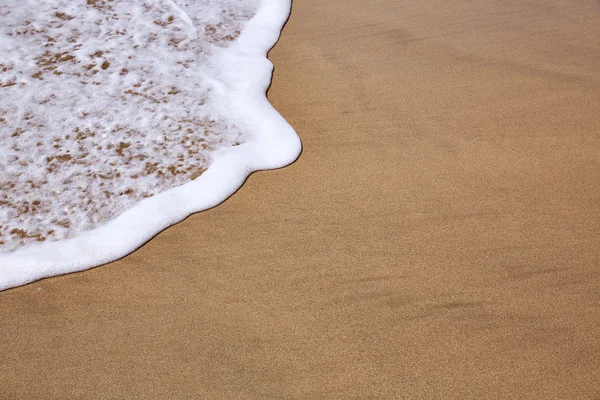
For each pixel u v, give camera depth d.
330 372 1.87
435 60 3.71
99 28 4.13
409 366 1.88
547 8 4.35
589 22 4.11
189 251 2.41
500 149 2.89
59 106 3.37
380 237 2.40
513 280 2.16
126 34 4.08
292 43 4.04
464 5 4.45
